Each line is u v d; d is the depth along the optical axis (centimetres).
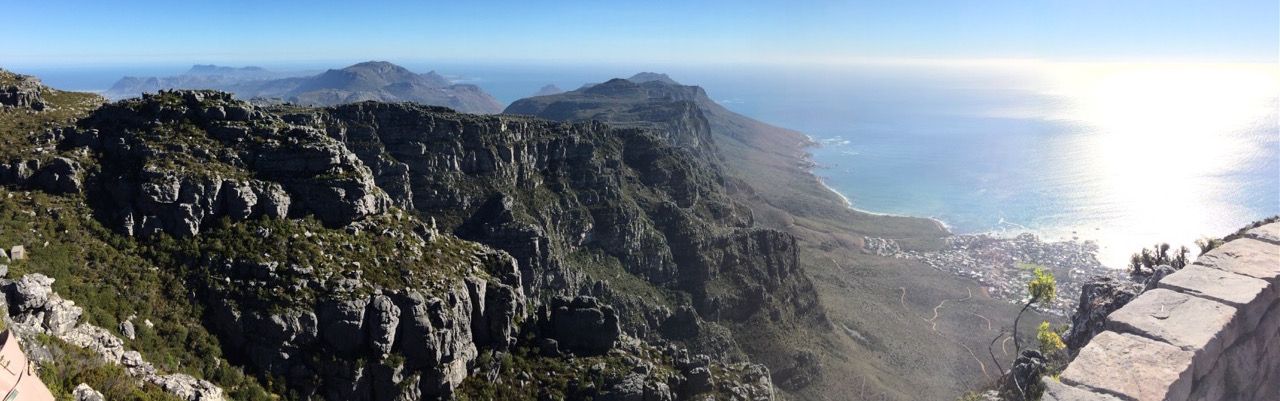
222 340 6481
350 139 15338
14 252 6019
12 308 4909
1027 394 4084
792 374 17612
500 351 7650
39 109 8794
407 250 7731
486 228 15075
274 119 8950
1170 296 2003
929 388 17838
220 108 8600
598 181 19875
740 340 18762
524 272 14625
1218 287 2006
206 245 7100
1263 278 2031
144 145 7812
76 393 4156
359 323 6612
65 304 5284
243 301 6650
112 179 7475
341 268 7106
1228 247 2255
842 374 18100
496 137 17600
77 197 7256
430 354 6806
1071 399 1655
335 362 6506
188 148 7912
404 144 15862
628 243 19062
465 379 7231
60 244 6538
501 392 7275
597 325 8019
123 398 4403
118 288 6378
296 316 6519
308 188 7944
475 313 7681
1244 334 1923
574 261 17575
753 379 8550
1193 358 1720
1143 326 1880
